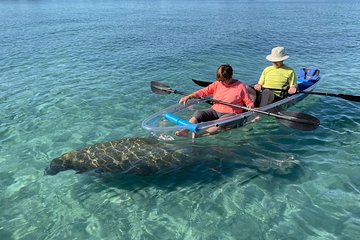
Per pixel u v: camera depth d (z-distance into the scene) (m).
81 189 5.31
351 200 4.91
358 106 8.55
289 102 8.12
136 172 5.40
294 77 8.11
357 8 43.56
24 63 13.37
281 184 5.32
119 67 12.77
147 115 8.23
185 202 4.98
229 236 4.33
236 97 6.93
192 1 63.56
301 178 5.46
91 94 9.70
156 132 6.64
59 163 5.57
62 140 6.98
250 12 38.06
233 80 7.07
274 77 8.16
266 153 6.21
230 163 5.85
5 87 10.32
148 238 4.34
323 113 8.11
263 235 4.32
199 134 6.56
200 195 5.11
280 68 8.19
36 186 5.43
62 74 11.80
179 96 9.55
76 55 14.83
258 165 5.81
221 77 6.82
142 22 28.09
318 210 4.73
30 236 4.38
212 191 5.19
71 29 23.16
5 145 6.75
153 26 25.27
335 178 5.45
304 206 4.82
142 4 54.44
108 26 25.19
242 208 4.82
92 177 5.52
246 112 7.03
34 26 24.53
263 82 8.37
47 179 5.60
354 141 6.69
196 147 6.18
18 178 5.64
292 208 4.79
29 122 7.80
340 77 11.50
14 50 15.76
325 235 4.28
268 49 16.59
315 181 5.38
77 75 11.68
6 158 6.27
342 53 15.39
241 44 17.80
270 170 5.68
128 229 4.49
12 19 29.28
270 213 4.70
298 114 6.55
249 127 7.23
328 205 4.82
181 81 11.16
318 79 9.52
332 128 7.28
